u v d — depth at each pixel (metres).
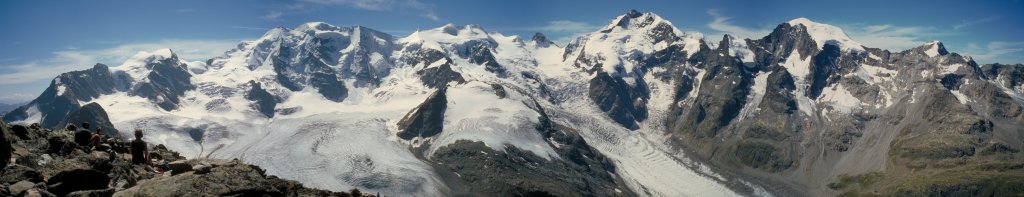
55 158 45.75
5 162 39.06
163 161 52.09
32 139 47.81
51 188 38.72
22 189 36.78
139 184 40.53
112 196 38.09
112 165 42.88
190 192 37.28
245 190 38.91
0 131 38.78
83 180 40.03
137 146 48.34
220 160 45.62
